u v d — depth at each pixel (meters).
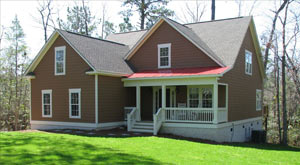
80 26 43.72
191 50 20.42
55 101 21.70
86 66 19.95
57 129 20.58
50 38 21.56
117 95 20.78
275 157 13.42
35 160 10.21
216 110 17.16
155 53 22.06
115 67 20.81
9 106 36.56
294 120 29.61
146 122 19.67
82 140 14.69
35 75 22.94
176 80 18.58
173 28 21.25
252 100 24.45
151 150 12.80
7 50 38.16
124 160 10.52
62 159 10.42
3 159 10.27
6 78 37.22
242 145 17.44
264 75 27.23
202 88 20.59
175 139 16.50
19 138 15.12
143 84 20.08
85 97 19.94
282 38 22.16
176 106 21.55
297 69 24.25
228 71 19.17
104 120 19.73
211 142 16.53
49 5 38.69
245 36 22.62
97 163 9.98
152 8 38.47
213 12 34.53
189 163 10.67
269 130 30.38
